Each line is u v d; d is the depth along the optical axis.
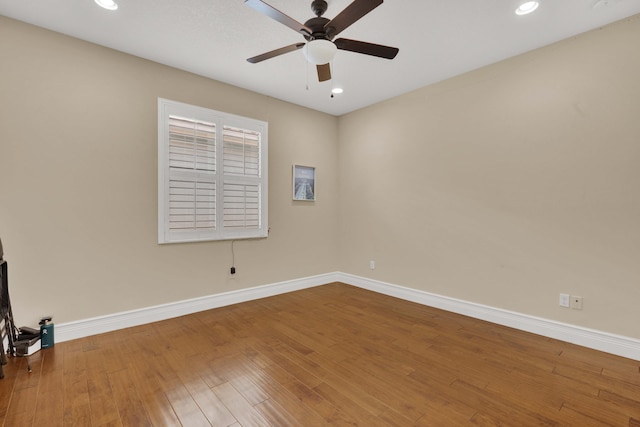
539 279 2.77
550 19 2.32
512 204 2.93
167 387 1.95
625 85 2.31
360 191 4.43
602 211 2.43
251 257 3.81
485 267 3.13
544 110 2.71
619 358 2.32
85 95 2.69
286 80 3.47
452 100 3.37
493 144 3.04
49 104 2.53
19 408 1.72
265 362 2.28
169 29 2.50
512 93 2.90
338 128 4.75
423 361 2.29
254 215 3.81
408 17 2.30
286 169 4.15
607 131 2.39
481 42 2.65
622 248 2.35
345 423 1.62
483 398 1.84
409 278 3.82
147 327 2.92
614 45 2.35
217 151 3.46
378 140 4.18
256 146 3.82
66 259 2.62
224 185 3.54
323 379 2.05
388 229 4.07
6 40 2.36
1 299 2.09
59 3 2.18
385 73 3.27
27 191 2.45
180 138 3.21
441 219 3.49
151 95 3.03
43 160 2.51
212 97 3.42
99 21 2.40
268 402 1.80
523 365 2.23
